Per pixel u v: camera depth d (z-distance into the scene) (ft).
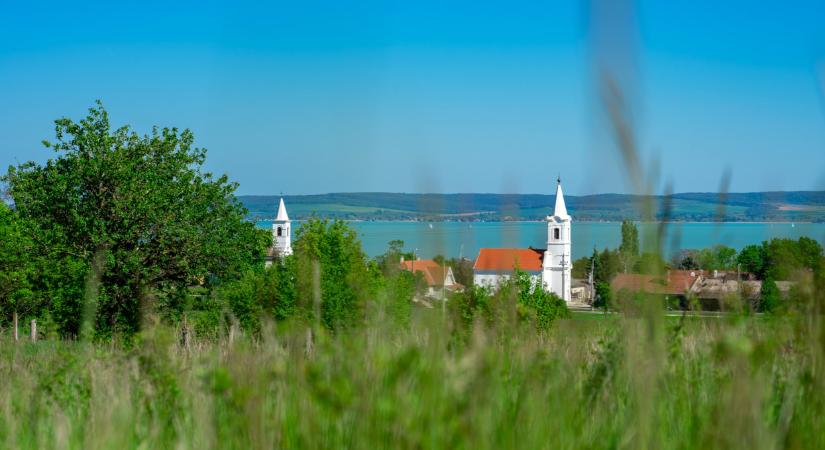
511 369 8.77
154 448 8.89
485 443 6.09
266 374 8.52
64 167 112.78
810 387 7.39
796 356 8.33
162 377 11.08
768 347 7.27
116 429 8.95
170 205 112.27
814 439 6.70
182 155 118.21
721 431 5.64
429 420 6.16
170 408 9.96
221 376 8.16
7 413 11.58
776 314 8.19
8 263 93.15
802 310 8.06
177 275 108.47
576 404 7.85
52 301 80.28
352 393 6.83
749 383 5.67
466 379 6.43
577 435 7.24
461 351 7.48
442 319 7.05
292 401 8.14
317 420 7.34
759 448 5.40
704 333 10.12
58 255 102.47
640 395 5.97
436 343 6.74
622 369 8.30
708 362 9.27
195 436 8.45
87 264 95.40
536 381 7.74
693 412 7.50
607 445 7.23
